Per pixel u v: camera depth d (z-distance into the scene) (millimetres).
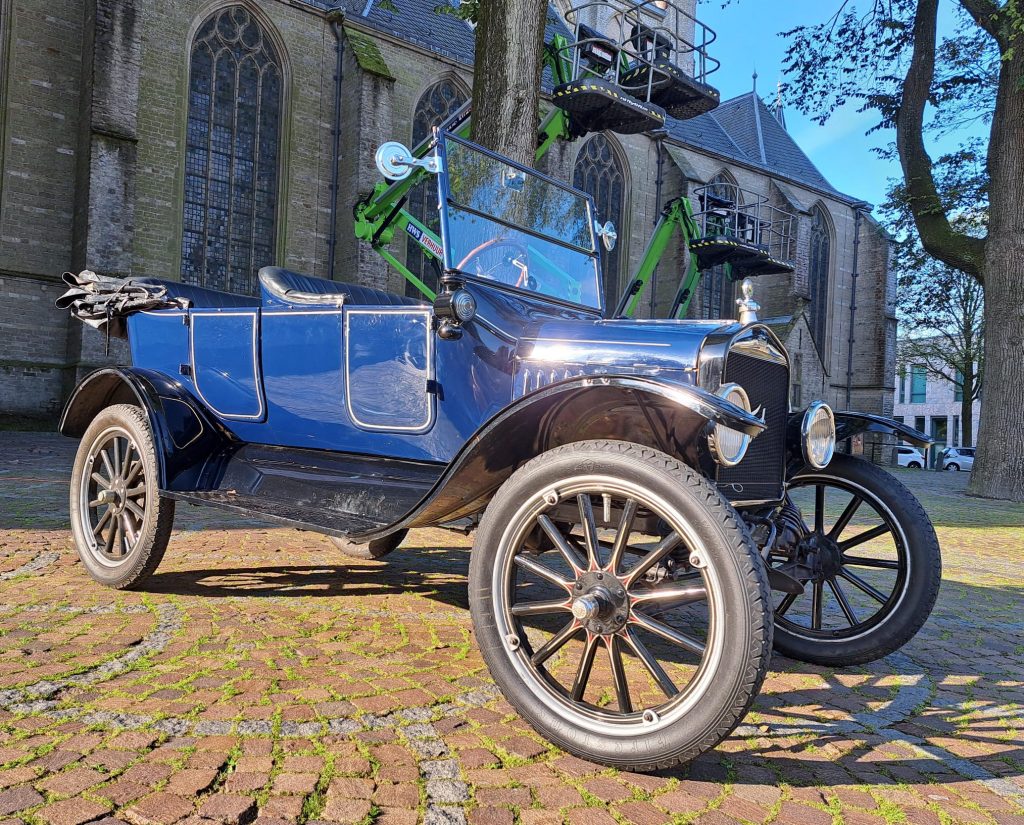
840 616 4191
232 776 1889
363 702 2434
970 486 14477
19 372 18422
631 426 2615
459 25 28312
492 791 1900
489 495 2645
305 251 22547
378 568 4586
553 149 26250
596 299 3936
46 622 3141
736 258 18859
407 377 3117
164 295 4090
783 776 2117
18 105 18688
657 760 1978
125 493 3746
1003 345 14039
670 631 2021
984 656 3539
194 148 20703
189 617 3320
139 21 18906
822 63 17344
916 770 2209
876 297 37750
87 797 1743
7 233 18531
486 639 2264
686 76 12570
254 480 3539
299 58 22359
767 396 2863
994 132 14469
